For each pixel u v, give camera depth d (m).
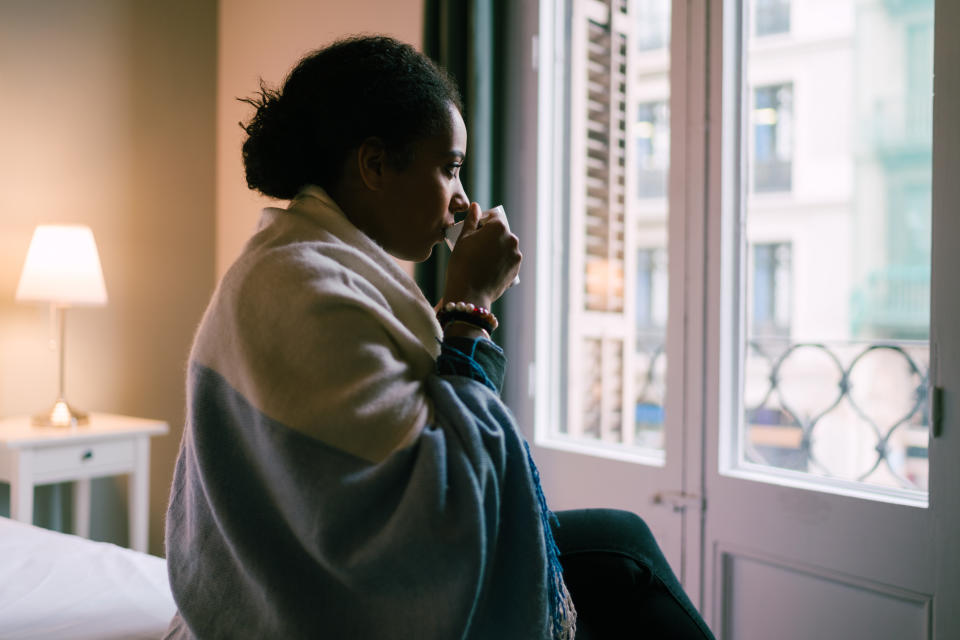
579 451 2.29
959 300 1.57
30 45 2.73
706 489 2.01
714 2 2.01
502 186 2.45
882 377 3.03
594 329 3.25
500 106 2.45
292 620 0.62
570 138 3.04
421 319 0.73
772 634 1.88
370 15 2.73
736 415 2.02
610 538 1.06
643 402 3.67
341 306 0.63
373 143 0.72
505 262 0.76
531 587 0.65
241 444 0.65
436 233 0.77
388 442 0.60
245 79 3.18
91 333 2.90
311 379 0.61
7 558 1.38
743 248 2.02
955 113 1.57
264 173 0.76
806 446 2.89
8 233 2.68
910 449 2.96
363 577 0.60
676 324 2.08
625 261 3.40
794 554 1.84
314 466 0.60
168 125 3.12
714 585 1.98
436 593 0.59
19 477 2.30
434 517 0.58
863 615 1.74
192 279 3.19
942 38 1.59
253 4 3.16
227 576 0.67
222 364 0.66
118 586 1.26
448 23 2.34
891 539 1.69
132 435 2.57
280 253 0.66
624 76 3.29
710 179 2.02
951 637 1.60
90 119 2.89
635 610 1.02
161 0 3.09
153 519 3.09
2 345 2.68
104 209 2.93
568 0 2.95
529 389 2.42
